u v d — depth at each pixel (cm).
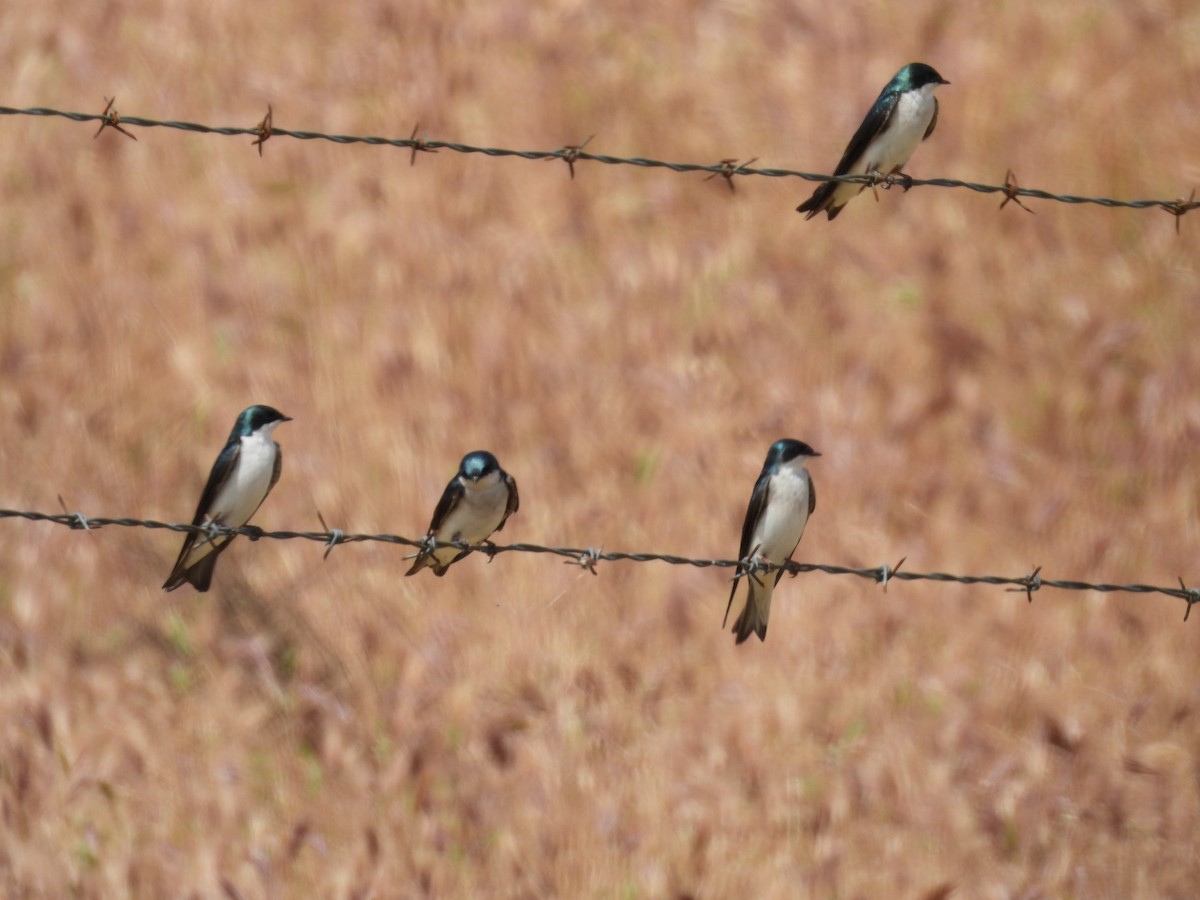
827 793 1244
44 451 1577
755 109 2095
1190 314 1817
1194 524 1559
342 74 2131
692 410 1648
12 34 2205
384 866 1156
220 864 1146
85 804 1191
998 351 1762
